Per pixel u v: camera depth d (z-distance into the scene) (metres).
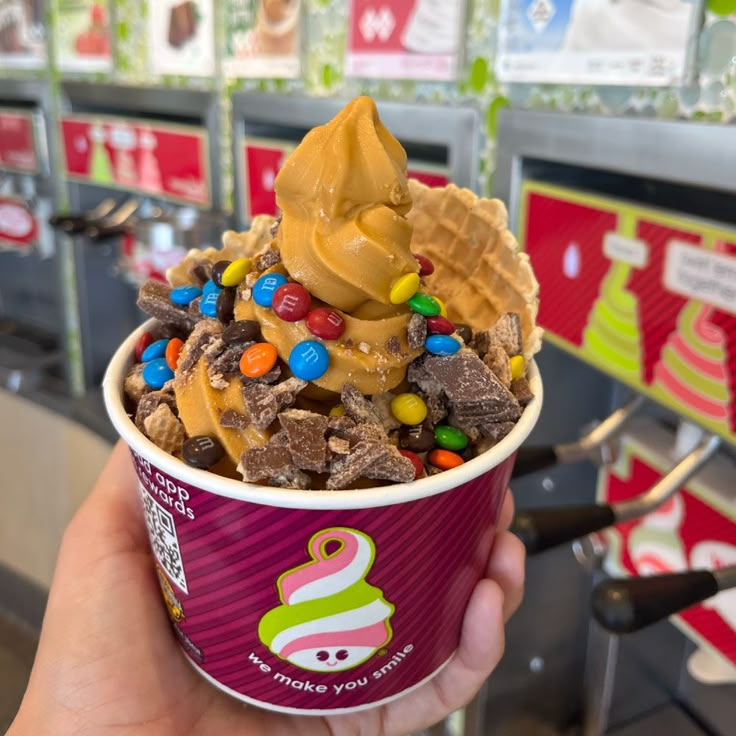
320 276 0.25
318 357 0.24
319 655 0.26
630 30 0.33
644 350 0.35
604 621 0.29
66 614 0.30
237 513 0.23
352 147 0.26
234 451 0.24
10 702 0.71
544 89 0.38
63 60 0.78
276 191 0.27
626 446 0.41
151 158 0.69
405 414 0.25
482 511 0.26
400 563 0.24
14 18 0.83
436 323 0.26
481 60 0.41
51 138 0.82
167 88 0.65
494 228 0.33
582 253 0.38
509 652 0.50
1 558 0.86
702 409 0.33
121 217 0.72
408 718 0.33
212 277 0.28
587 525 0.34
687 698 0.49
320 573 0.24
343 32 0.49
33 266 0.94
